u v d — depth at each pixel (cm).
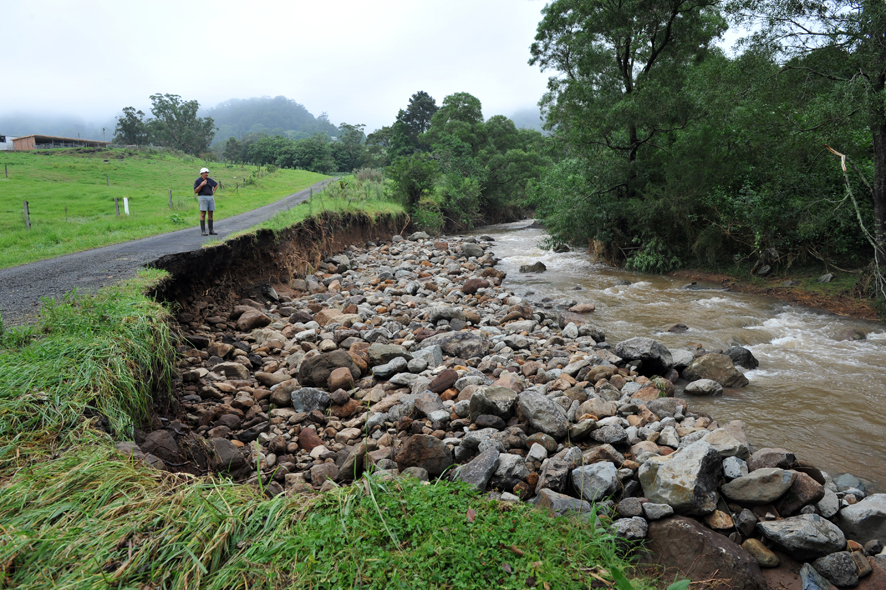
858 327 1159
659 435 580
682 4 1875
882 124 1223
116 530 274
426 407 636
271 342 954
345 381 743
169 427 529
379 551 275
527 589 262
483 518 320
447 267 2036
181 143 13338
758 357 962
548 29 2117
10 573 243
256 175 6712
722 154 1741
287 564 266
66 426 388
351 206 2591
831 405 733
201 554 269
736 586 359
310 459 570
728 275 1722
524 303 1402
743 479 446
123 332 545
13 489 298
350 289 1547
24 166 5406
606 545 338
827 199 1413
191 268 1045
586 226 2130
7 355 464
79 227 1741
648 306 1388
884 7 1139
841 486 521
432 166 3547
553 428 570
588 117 1961
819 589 369
